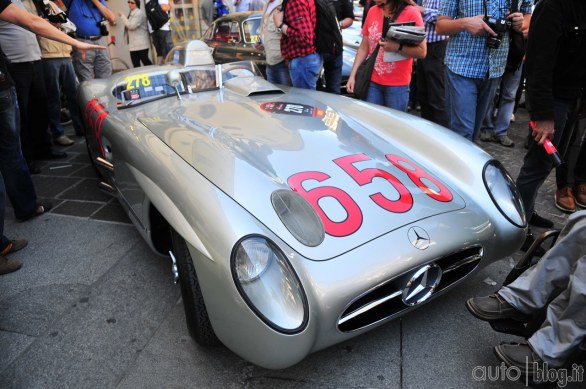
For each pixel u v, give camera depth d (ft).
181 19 27.50
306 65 11.69
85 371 5.22
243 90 8.28
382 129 7.29
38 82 11.54
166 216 4.91
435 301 6.30
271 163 5.62
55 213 9.29
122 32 26.12
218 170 5.10
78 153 13.10
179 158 5.38
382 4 9.43
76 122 14.44
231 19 18.49
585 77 7.03
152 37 22.90
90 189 10.52
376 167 5.90
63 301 6.48
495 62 8.19
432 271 5.02
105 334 5.81
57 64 12.82
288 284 4.20
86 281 6.95
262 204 4.77
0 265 7.18
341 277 4.39
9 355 5.50
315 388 4.93
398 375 5.08
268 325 4.01
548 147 6.15
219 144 5.75
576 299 4.05
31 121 11.94
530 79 6.53
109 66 15.56
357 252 4.60
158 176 5.31
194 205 4.67
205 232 4.43
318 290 4.32
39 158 12.56
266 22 13.02
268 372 5.15
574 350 4.16
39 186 10.75
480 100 8.79
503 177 6.14
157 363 5.31
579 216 4.49
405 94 10.03
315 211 4.95
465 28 7.84
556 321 4.30
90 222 8.87
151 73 8.45
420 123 7.37
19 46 10.39
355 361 5.29
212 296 4.39
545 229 8.36
